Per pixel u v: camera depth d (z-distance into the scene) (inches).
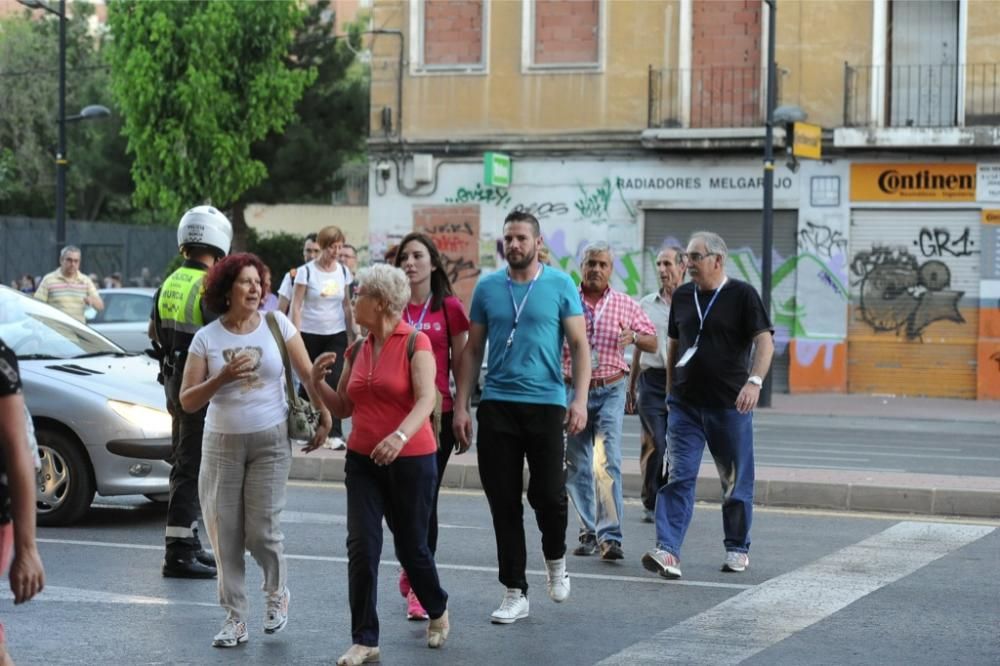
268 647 383.6
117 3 1706.4
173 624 407.8
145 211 2928.2
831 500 638.5
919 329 1397.6
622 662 367.9
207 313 464.1
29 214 2866.6
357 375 368.2
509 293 408.5
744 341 486.0
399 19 1530.5
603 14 1466.5
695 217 1453.0
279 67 1748.3
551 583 423.8
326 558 512.1
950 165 1382.9
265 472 385.7
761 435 1033.5
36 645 381.7
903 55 1416.1
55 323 626.2
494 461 408.8
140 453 561.9
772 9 1268.5
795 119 1289.4
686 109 1444.4
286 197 1989.4
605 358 512.1
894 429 1106.7
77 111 2891.2
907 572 490.6
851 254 1408.7
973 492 618.2
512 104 1497.3
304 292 759.1
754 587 466.0
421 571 374.6
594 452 517.0
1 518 228.1
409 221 1530.5
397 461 365.7
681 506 483.8
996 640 394.6
